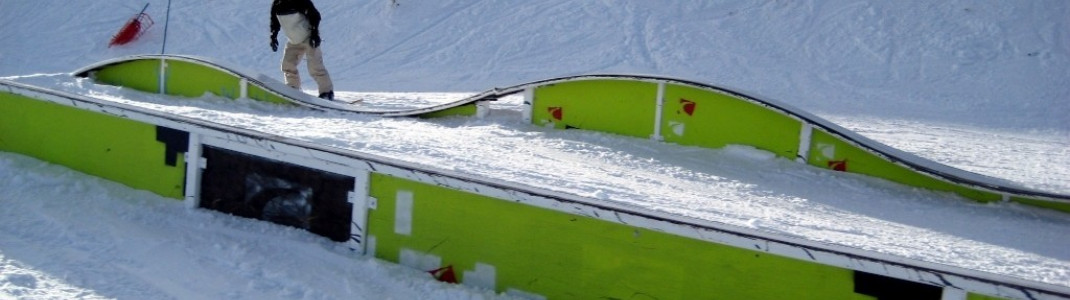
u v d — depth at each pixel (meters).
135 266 4.01
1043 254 4.42
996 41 14.86
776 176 5.82
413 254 4.17
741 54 14.76
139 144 5.04
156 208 4.80
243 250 4.22
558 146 6.25
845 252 3.32
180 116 4.91
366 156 4.24
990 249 4.43
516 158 5.65
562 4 16.83
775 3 16.47
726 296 3.53
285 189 4.54
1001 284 3.06
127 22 16.75
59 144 5.41
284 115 7.17
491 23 16.22
